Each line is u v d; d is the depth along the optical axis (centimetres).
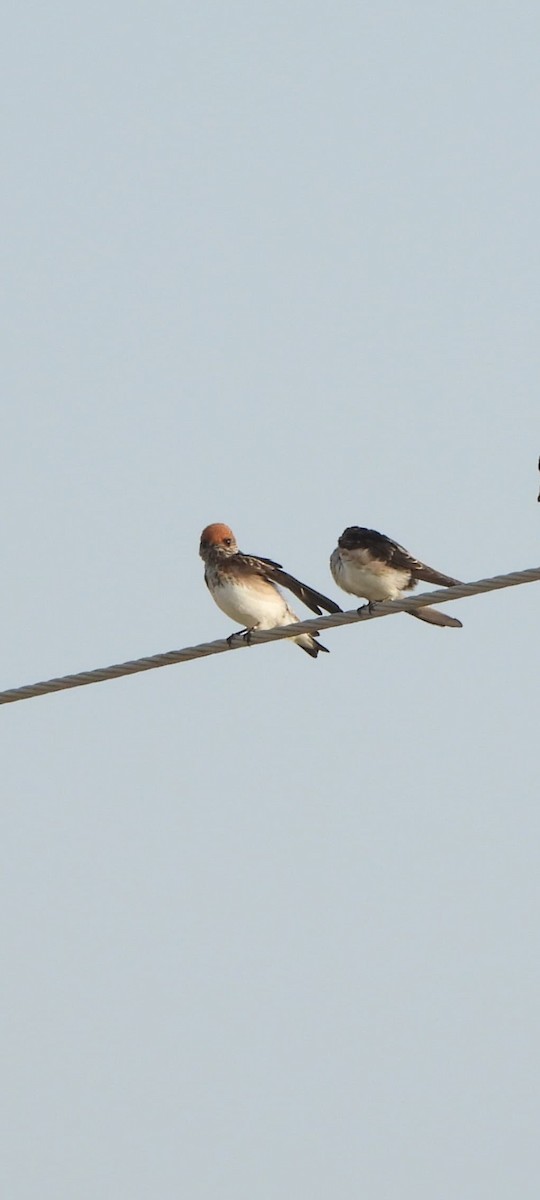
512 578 1297
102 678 1400
